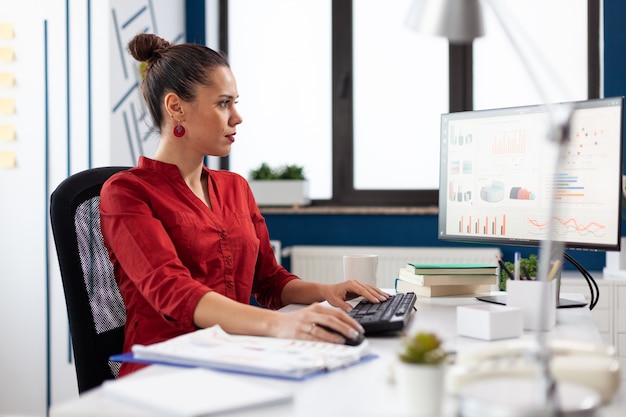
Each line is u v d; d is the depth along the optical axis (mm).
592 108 1623
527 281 1420
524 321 1425
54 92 3014
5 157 3047
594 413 792
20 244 3055
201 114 1686
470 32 1365
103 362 1558
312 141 3896
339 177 3844
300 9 3885
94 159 2982
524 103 3643
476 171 1861
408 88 3781
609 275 3068
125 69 3105
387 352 1223
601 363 885
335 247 3641
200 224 1683
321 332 1237
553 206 974
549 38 3598
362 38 3812
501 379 886
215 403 876
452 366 979
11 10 3041
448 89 3736
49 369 3051
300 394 952
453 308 1680
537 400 798
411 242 3660
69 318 1531
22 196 3047
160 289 1453
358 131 3834
